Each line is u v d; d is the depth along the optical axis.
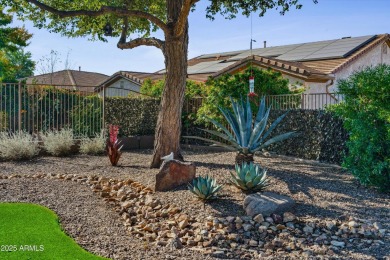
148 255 4.45
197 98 15.05
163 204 6.36
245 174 6.63
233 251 4.80
